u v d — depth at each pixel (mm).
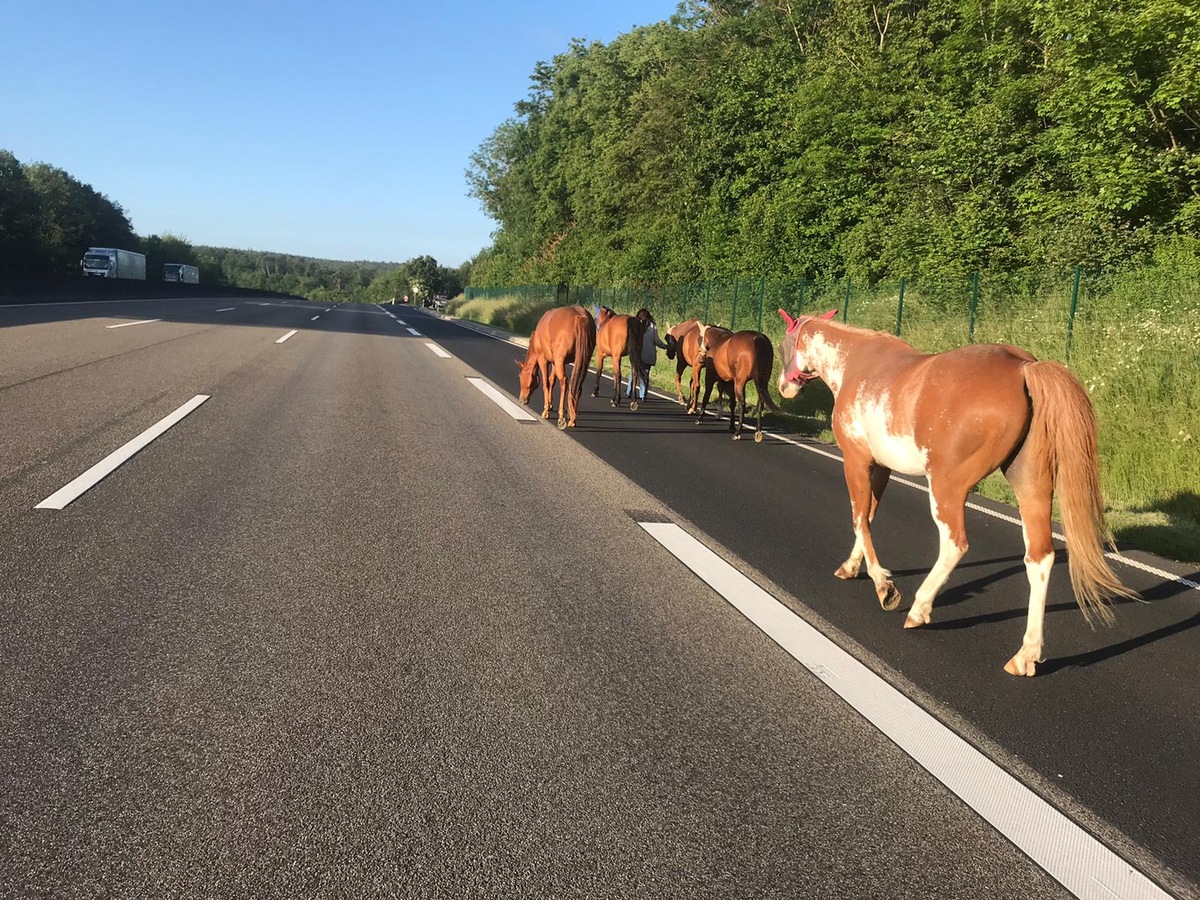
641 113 46469
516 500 6793
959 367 4215
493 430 10273
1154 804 2926
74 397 10141
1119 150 15914
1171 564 6238
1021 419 3963
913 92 25922
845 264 25656
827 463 9703
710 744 3139
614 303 37906
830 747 3172
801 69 33000
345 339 24203
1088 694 3812
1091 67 15977
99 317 24281
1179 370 10250
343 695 3334
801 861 2492
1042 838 2684
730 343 11352
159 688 3291
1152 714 3635
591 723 3238
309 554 5043
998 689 3809
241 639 3789
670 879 2373
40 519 5367
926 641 4344
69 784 2641
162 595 4238
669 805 2730
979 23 24281
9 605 3992
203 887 2229
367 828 2516
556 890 2299
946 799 2871
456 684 3494
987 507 7914
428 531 5719
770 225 29141
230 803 2594
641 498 7211
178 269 75875
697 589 4891
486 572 4953
